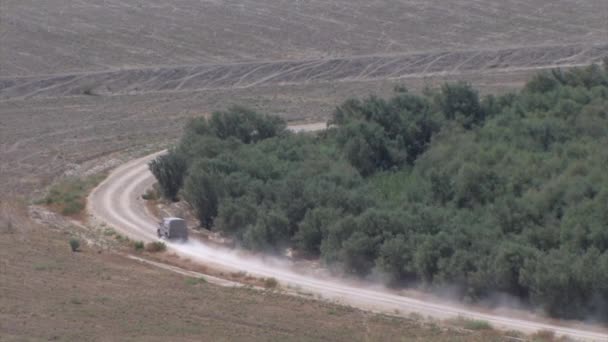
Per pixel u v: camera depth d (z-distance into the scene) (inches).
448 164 6939.0
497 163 6781.5
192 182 6825.8
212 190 6727.4
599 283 4751.5
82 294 4564.5
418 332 4195.4
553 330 4510.3
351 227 5684.1
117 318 4136.3
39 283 4751.5
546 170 6471.5
